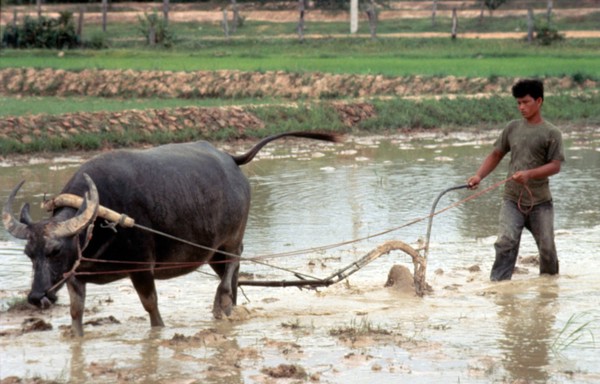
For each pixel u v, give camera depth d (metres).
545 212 18.33
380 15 116.25
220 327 14.97
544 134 18.02
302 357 13.14
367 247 21.56
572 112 49.97
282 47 88.25
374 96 54.62
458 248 21.41
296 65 66.12
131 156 14.33
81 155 37.41
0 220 24.44
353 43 89.81
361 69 62.56
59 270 13.03
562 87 56.00
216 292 16.25
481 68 62.97
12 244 22.06
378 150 39.66
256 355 13.22
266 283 16.59
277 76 58.97
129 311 16.22
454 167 34.03
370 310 16.08
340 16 115.88
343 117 47.03
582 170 32.81
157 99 57.06
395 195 28.09
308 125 44.94
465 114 48.72
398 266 18.00
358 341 13.85
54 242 12.88
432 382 11.97
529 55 77.38
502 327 14.78
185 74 59.88
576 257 20.19
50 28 87.94
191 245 14.95
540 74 58.44
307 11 117.62
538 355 13.23
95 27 112.75
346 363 12.82
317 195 28.19
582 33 96.81
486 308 16.08
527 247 22.03
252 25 112.88
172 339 13.99
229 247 16.42
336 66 65.31
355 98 54.09
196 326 15.10
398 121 47.16
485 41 88.56
